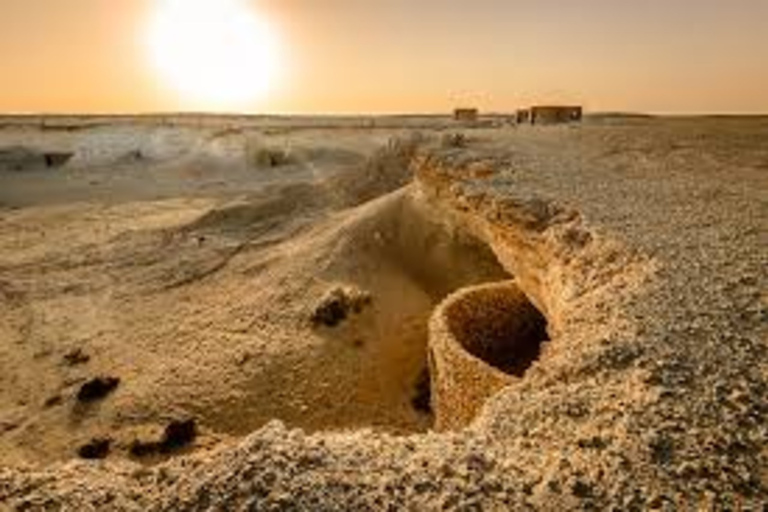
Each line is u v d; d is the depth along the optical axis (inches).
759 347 190.9
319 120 3654.0
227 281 687.7
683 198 396.5
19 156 1964.8
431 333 411.5
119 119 3853.3
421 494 130.8
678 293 232.7
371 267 629.0
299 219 903.1
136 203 1245.1
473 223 460.4
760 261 268.7
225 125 3034.0
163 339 571.2
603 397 165.3
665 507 126.6
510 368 445.4
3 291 730.8
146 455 413.4
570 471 137.8
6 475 144.5
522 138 890.7
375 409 466.3
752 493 130.8
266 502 126.3
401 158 965.2
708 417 154.9
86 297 701.3
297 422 448.5
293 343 521.0
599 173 496.1
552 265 317.1
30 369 542.9
